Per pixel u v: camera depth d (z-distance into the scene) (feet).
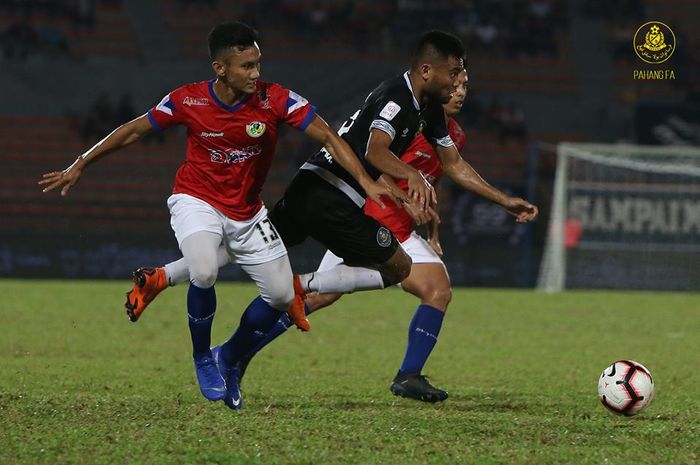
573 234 279.69
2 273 260.42
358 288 86.48
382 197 92.68
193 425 69.15
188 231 73.51
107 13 378.53
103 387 95.40
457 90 88.58
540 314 197.06
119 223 267.18
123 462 57.67
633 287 279.69
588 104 375.04
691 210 279.49
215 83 72.43
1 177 318.86
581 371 117.60
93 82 359.46
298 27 378.73
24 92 351.67
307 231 83.46
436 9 383.65
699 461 60.75
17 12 369.71
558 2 393.09
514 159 348.79
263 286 77.00
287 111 72.95
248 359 82.43
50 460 57.88
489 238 271.49
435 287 91.20
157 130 73.97
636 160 290.76
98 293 217.97
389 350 137.49
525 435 68.54
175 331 155.33
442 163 87.40
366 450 61.67
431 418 75.66
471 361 126.93
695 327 177.78
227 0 385.09
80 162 74.02
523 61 382.22
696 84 379.35
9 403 79.56
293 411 78.28
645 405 79.25
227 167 73.51
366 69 371.56
